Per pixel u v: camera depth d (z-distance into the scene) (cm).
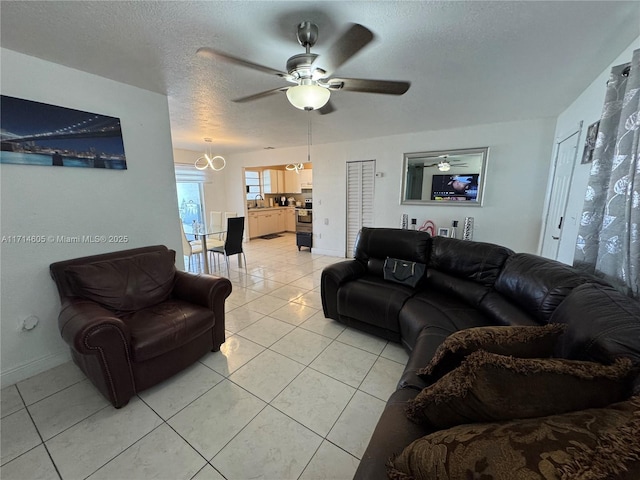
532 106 290
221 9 135
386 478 74
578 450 49
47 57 183
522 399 66
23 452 136
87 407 164
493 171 377
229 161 671
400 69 204
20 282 187
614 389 71
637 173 126
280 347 228
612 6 133
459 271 225
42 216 194
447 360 97
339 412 161
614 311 99
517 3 132
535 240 365
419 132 420
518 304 169
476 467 55
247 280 406
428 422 86
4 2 128
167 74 211
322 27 151
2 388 181
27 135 183
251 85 232
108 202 227
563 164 288
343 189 513
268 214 779
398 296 226
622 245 139
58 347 206
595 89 215
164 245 264
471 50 177
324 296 267
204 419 156
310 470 128
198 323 195
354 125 374
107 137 221
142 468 128
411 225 449
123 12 137
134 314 195
